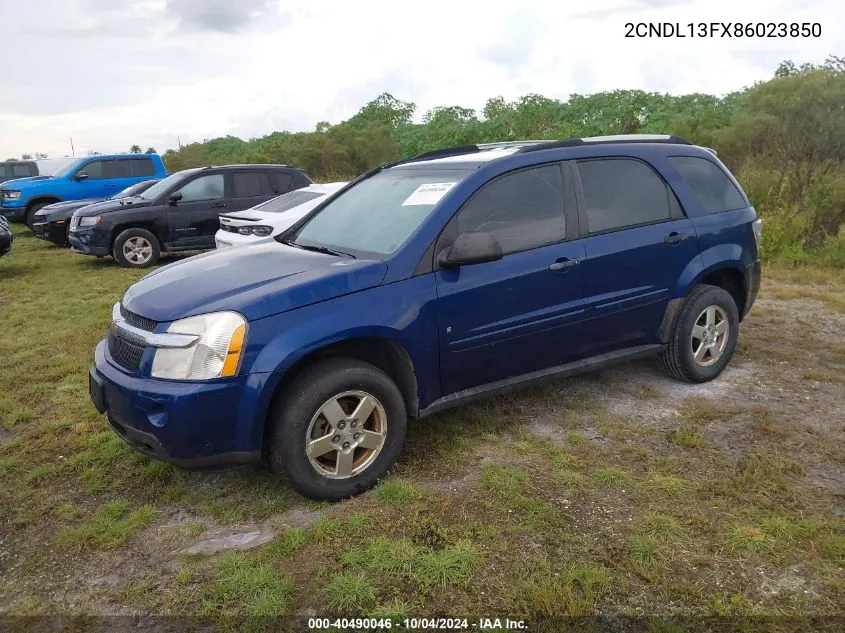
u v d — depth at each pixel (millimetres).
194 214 11023
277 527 3191
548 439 4020
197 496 3518
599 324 4199
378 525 3131
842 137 10312
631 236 4262
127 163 16578
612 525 3111
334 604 2633
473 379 3820
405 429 3553
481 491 3410
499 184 3871
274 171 11648
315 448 3244
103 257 11914
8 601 2758
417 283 3500
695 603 2613
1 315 7574
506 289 3746
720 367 4926
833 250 9188
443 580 2723
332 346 3420
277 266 3596
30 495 3580
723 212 4836
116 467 3848
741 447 3887
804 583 2713
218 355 3047
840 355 5465
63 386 5156
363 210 4164
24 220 15641
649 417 4328
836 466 3658
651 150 4590
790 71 11336
